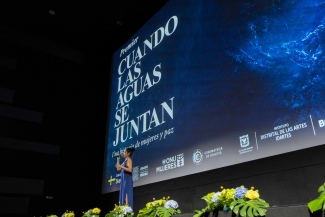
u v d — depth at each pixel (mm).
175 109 4777
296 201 2934
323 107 2857
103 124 6996
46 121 6504
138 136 5480
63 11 6754
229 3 4312
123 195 4125
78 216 6277
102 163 6633
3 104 6180
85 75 7355
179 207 4242
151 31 5980
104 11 6742
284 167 3094
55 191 6184
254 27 3816
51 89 6797
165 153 4746
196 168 4117
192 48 4777
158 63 5496
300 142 2969
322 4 3131
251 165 3430
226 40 4195
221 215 2383
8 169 5855
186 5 5184
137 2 6414
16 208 5727
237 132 3658
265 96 3441
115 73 6965
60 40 7352
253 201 2225
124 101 6258
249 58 3771
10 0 6426
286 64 3307
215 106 4078
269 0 3715
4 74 6402
